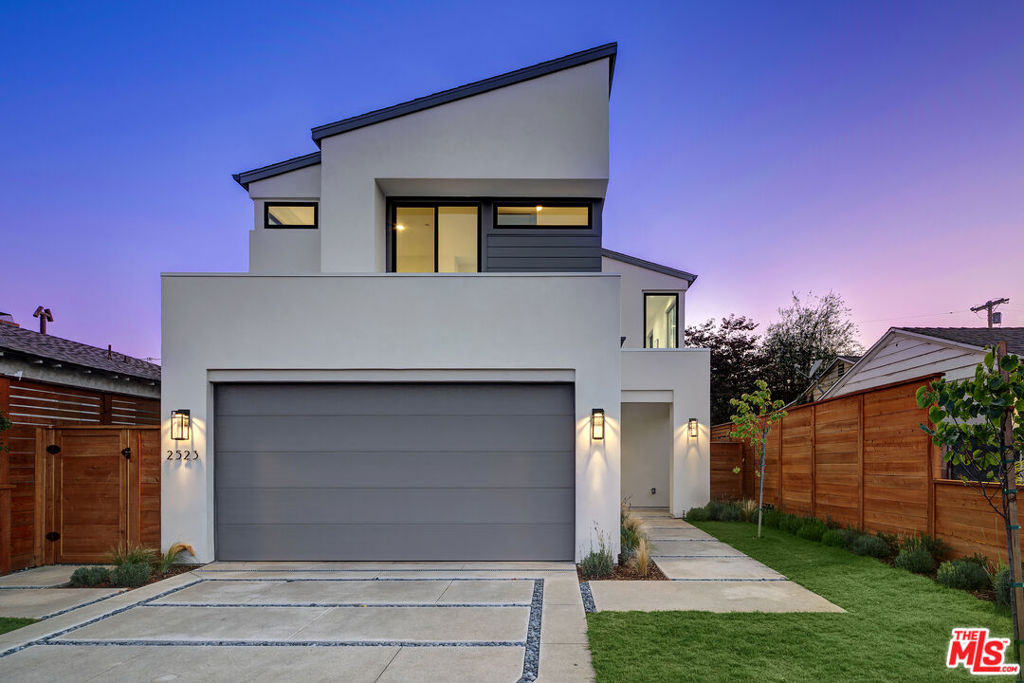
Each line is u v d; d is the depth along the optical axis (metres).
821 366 26.05
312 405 8.20
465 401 8.19
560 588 6.53
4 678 4.17
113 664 4.42
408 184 10.09
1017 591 3.57
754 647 4.52
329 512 8.09
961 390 3.70
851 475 9.26
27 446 8.07
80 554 8.13
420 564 7.86
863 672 4.00
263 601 6.14
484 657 4.49
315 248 10.53
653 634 4.86
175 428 7.88
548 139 9.93
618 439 7.92
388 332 8.11
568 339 8.05
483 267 10.48
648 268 16.39
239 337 8.10
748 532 10.79
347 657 4.52
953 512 6.87
